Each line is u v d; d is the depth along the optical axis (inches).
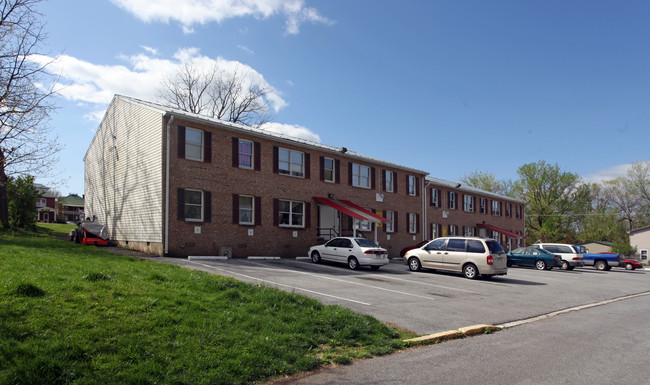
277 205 951.6
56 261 430.3
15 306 237.1
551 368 247.9
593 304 543.2
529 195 2354.8
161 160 775.7
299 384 210.2
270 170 944.9
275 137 948.0
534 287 681.6
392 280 637.9
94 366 189.2
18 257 441.7
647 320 430.0
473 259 732.7
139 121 869.8
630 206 2539.4
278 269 666.8
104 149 1037.8
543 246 1220.5
